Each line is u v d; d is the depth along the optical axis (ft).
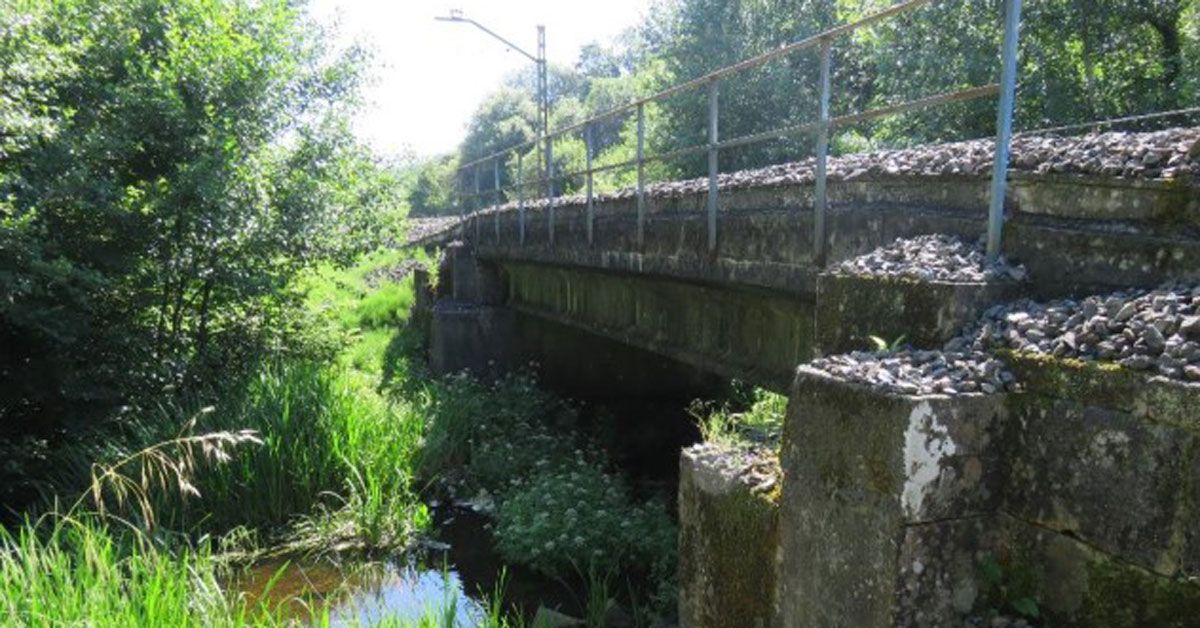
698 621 12.25
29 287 22.85
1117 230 10.06
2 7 25.00
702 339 22.33
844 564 9.06
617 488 26.89
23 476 24.27
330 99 37.58
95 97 30.66
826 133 14.93
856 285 11.59
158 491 23.20
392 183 39.73
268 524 25.00
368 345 47.65
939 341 10.19
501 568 23.40
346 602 20.98
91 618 12.20
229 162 31.17
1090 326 8.63
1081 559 7.93
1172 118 35.96
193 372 31.14
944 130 38.34
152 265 30.66
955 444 8.40
